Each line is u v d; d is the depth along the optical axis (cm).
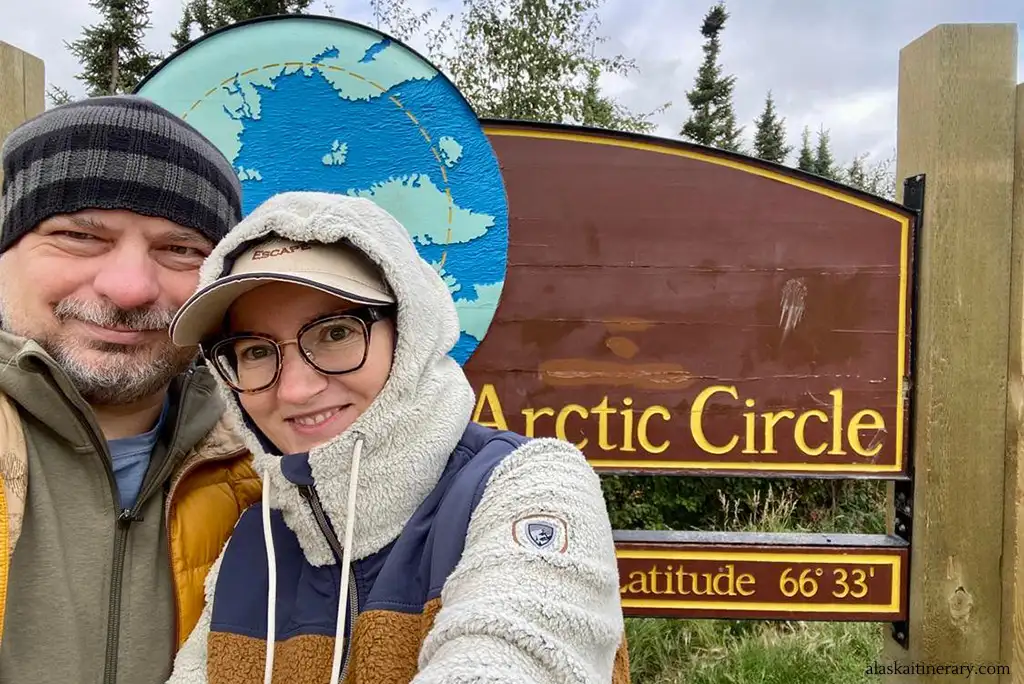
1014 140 202
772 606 210
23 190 113
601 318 215
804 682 287
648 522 454
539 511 85
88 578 107
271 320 93
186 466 116
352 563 94
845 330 212
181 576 112
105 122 114
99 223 112
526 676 69
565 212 215
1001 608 204
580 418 215
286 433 96
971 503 205
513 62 512
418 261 104
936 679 204
